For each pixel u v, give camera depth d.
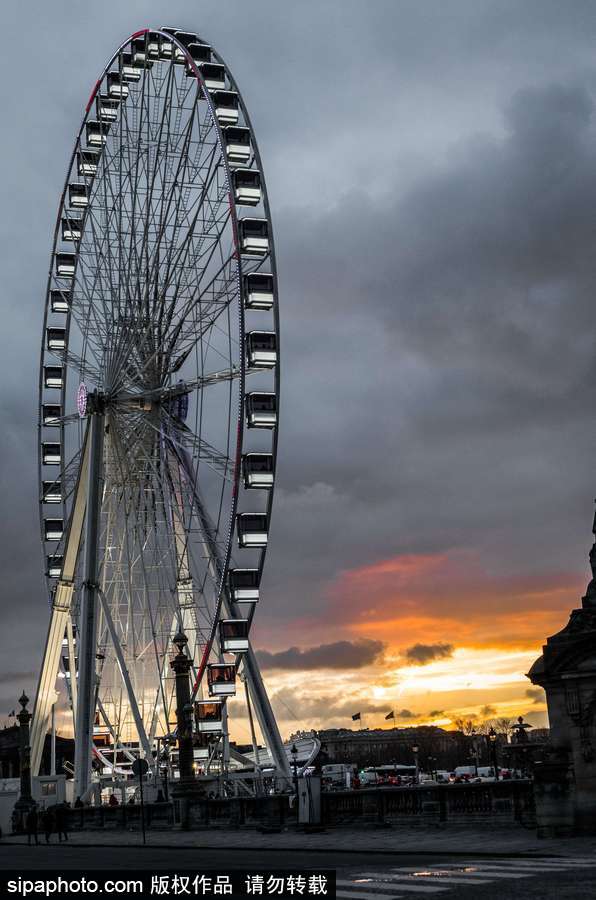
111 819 72.12
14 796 85.00
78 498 86.56
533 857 30.98
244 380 73.12
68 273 97.06
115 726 88.38
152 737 87.56
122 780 87.50
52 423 97.75
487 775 133.00
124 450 82.50
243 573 75.94
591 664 36.72
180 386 78.88
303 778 51.06
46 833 62.47
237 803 58.38
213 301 77.44
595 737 36.50
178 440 79.50
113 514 83.88
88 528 82.69
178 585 83.25
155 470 81.94
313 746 105.69
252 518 74.88
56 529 98.81
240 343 73.25
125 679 82.62
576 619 37.59
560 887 22.67
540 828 36.84
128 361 82.12
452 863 30.38
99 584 83.88
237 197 75.50
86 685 82.81
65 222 95.75
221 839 50.84
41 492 98.81
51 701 94.38
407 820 47.16
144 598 82.19
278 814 54.75
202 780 79.25
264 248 75.00
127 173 84.38
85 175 94.19
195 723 77.50
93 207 88.44
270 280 75.00
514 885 23.59
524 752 67.50
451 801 45.50
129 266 83.06
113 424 82.44
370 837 43.84
